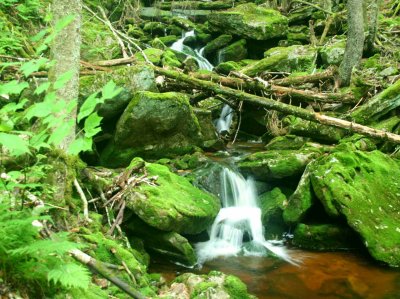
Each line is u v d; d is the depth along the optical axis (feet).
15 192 11.59
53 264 8.34
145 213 17.53
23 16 25.90
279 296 16.33
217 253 19.95
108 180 19.03
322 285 17.20
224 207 22.57
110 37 34.06
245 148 28.60
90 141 5.57
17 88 6.13
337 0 53.62
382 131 24.17
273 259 19.61
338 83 31.35
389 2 55.72
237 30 46.78
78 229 14.28
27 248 7.22
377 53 37.47
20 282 8.05
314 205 21.62
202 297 13.15
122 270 13.29
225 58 46.52
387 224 20.06
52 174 14.15
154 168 20.61
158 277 15.38
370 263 19.15
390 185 22.36
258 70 37.55
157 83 26.22
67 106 5.82
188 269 18.08
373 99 26.89
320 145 25.53
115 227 17.06
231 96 26.58
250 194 23.62
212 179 22.65
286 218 21.53
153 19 57.36
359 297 16.28
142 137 23.12
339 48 37.19
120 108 22.67
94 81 21.79
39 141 6.47
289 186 23.68
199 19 57.47
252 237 21.58
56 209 13.96
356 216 19.75
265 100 25.95
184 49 49.01
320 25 48.03
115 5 53.11
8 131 6.75
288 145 26.89
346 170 21.47
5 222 7.73
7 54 21.77
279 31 46.47
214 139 27.32
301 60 37.65
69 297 8.91
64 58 15.07
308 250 20.61
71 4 15.10
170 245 17.97
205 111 27.09
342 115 27.22
